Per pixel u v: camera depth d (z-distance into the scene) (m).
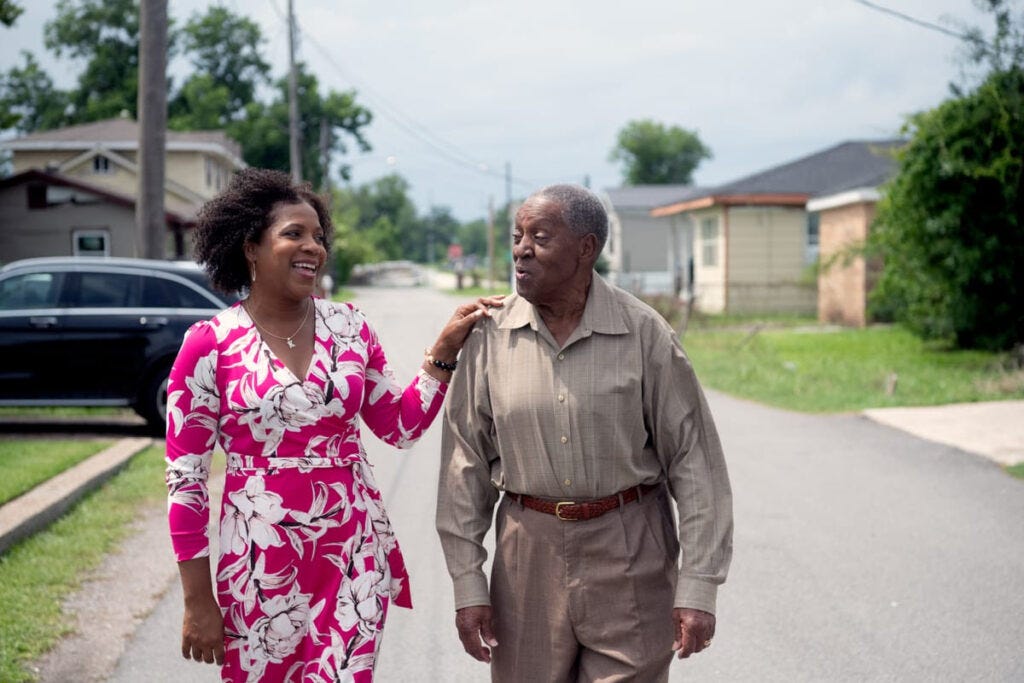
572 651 2.81
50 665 4.23
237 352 2.66
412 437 2.96
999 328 15.12
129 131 39.09
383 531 2.82
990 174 13.61
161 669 4.24
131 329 9.49
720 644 4.54
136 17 58.66
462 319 2.87
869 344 18.44
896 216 15.03
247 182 2.75
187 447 2.64
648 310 2.82
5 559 5.50
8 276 9.62
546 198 2.71
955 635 4.61
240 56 62.09
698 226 29.64
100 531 6.14
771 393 12.64
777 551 5.90
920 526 6.42
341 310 2.82
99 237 29.86
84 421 10.47
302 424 2.64
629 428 2.74
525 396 2.73
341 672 2.61
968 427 9.69
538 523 2.79
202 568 2.62
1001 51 13.79
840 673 4.21
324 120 52.91
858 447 9.01
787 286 26.89
